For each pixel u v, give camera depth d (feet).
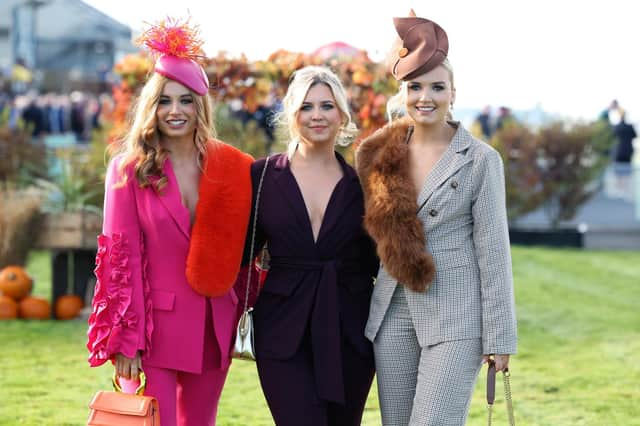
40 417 18.31
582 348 25.64
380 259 12.99
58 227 28.22
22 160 40.19
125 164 12.89
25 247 28.68
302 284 13.12
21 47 77.66
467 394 12.69
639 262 43.91
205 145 13.25
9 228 28.71
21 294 28.55
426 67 12.91
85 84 76.89
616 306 32.32
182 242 12.90
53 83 77.00
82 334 26.25
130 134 13.15
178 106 13.01
